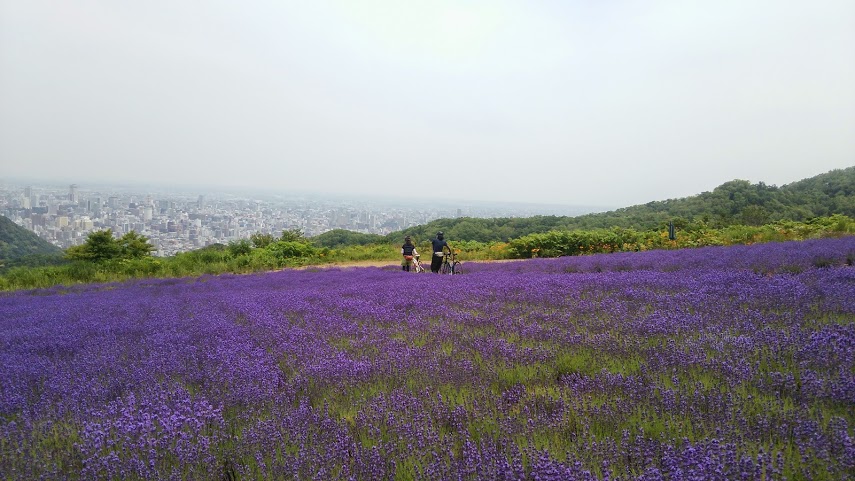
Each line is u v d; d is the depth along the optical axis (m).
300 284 17.11
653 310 8.22
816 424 3.68
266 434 4.30
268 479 3.77
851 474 3.20
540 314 8.53
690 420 4.13
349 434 4.42
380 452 3.96
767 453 3.45
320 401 5.32
